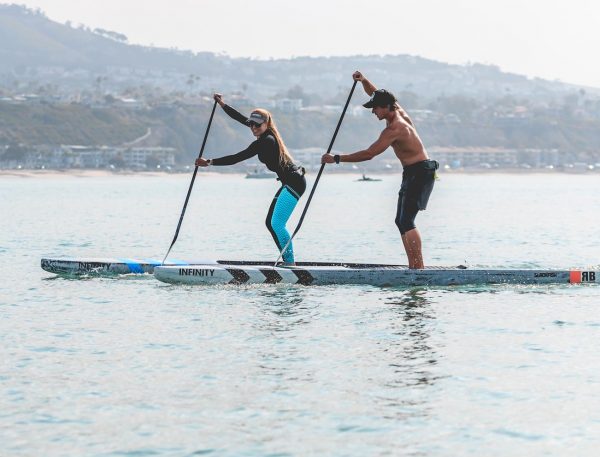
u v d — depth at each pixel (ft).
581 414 31.50
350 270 60.44
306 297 55.98
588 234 134.10
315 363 38.63
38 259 86.38
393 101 59.06
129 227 151.84
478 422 30.68
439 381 35.70
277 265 62.85
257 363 38.68
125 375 36.76
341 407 32.32
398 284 60.39
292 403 32.83
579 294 57.21
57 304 54.13
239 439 29.12
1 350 41.39
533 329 46.06
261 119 60.64
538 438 29.17
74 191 526.57
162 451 28.09
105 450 28.19
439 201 328.70
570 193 472.03
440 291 58.34
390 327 46.50
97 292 58.59
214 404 32.71
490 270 60.54
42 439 29.17
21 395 33.88
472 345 42.19
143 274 66.54
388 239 119.96
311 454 27.76
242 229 143.64
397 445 28.55
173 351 41.09
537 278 60.90
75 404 32.76
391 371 37.24
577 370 37.47
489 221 176.76
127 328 46.42
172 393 34.14
